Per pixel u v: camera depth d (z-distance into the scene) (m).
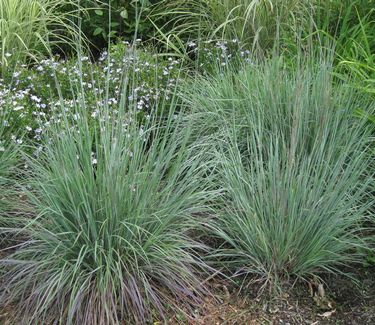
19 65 2.73
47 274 1.72
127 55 2.45
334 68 2.34
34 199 1.82
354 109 2.16
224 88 2.39
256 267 1.84
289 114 2.08
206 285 1.83
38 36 2.79
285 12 2.95
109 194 1.70
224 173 1.96
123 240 1.75
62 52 3.19
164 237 1.80
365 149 2.04
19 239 1.93
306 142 2.07
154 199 1.82
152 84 2.57
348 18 2.76
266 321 1.74
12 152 2.08
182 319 1.72
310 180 1.83
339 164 1.88
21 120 2.26
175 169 1.86
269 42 2.92
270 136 2.01
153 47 2.98
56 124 1.97
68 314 1.62
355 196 1.87
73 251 1.75
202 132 2.26
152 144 1.89
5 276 1.79
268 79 2.23
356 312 1.79
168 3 3.27
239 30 2.99
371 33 2.70
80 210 1.73
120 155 1.77
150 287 1.72
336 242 1.87
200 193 1.85
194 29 3.09
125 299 1.70
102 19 3.22
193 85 2.45
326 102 2.01
